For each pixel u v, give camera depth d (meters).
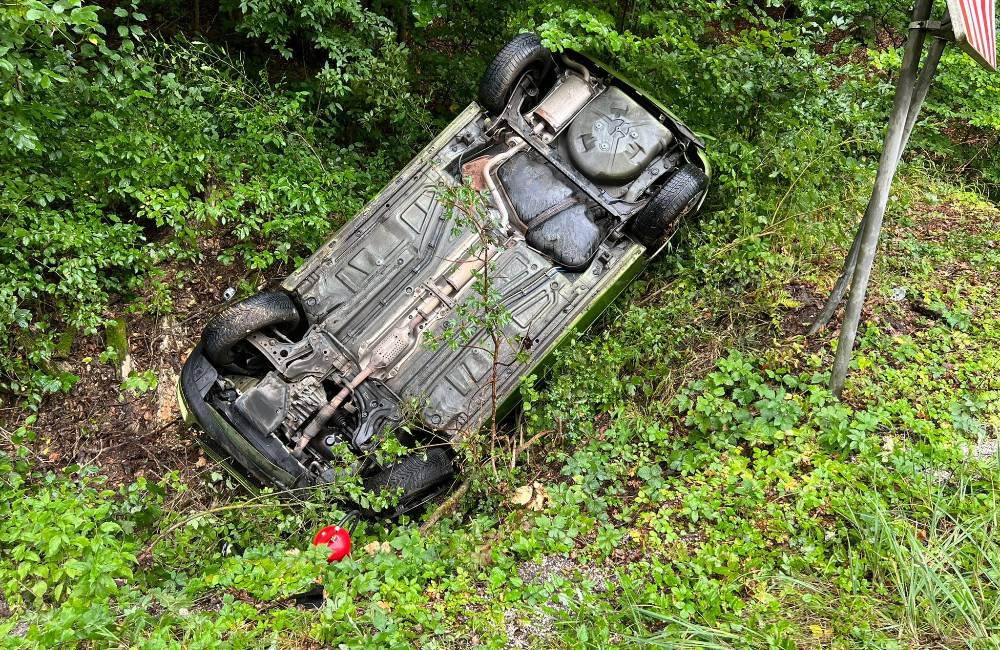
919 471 4.78
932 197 7.59
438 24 7.91
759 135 7.04
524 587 4.31
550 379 5.79
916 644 3.92
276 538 4.82
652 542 4.70
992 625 3.93
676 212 5.94
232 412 5.23
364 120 7.18
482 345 5.43
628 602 4.18
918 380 5.55
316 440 5.34
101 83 6.12
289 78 8.15
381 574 4.41
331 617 3.92
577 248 5.85
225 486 5.74
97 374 6.26
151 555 4.77
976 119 7.86
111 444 6.01
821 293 6.39
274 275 6.89
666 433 5.34
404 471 5.09
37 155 6.11
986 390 5.45
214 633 3.76
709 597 4.15
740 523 4.68
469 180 4.96
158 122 6.65
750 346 6.01
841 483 4.78
